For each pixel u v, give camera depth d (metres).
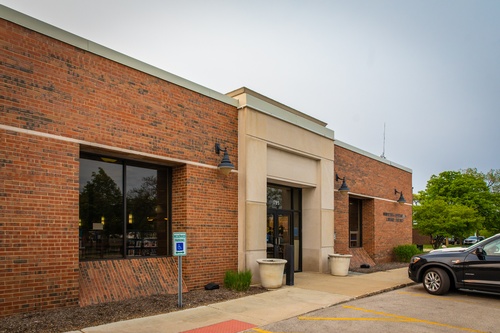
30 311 7.30
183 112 10.55
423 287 11.89
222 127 11.63
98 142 8.63
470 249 10.38
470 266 10.13
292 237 15.12
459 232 29.48
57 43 8.11
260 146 12.42
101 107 8.76
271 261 11.18
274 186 14.51
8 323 6.62
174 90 10.38
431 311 8.61
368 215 19.92
